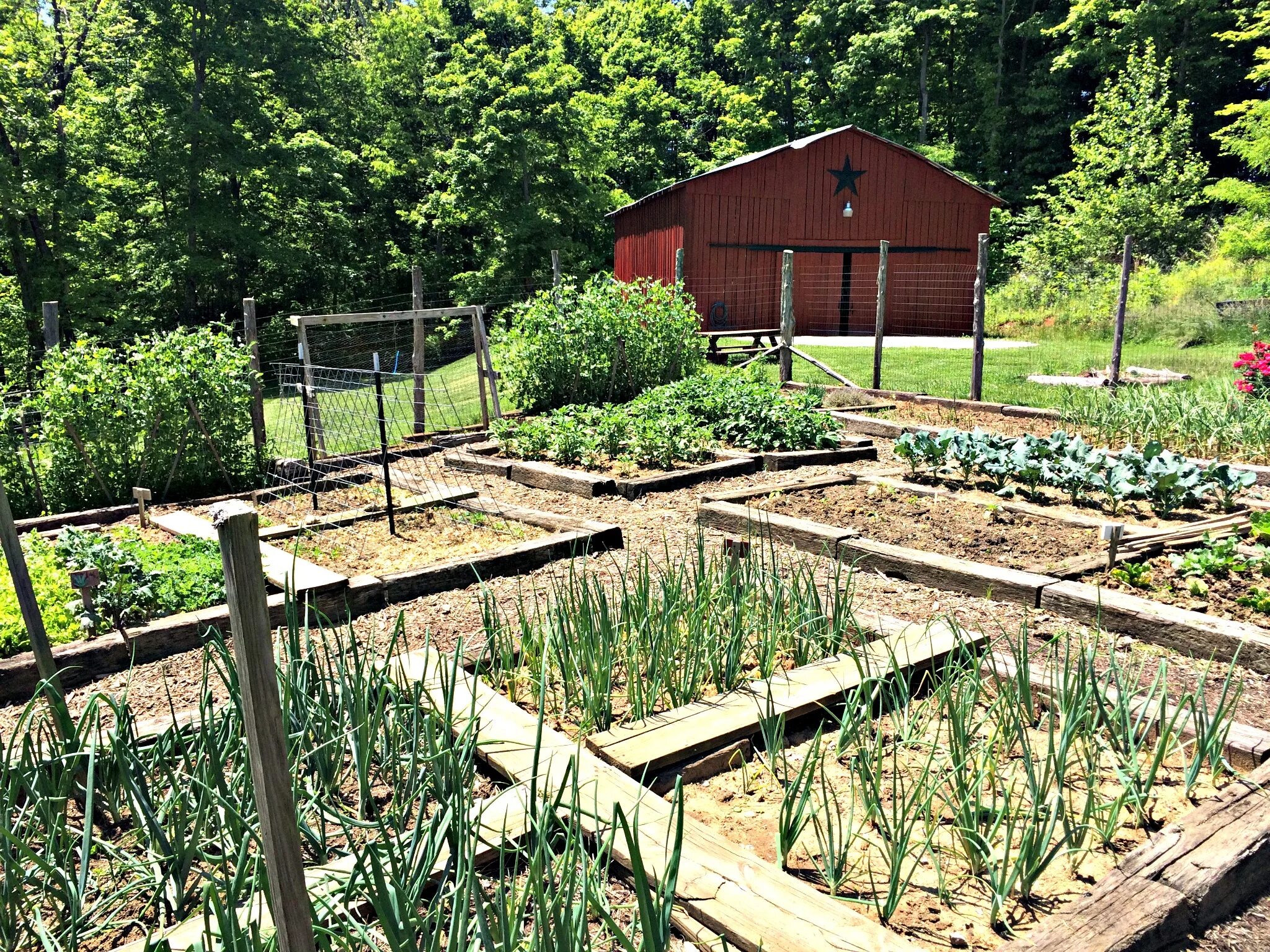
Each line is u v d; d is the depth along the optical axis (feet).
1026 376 46.55
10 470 27.25
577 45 155.53
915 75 139.54
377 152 121.70
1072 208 105.50
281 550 20.56
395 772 10.28
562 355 39.73
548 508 25.48
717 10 164.86
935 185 83.56
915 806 9.55
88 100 92.27
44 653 9.62
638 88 141.18
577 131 113.39
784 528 21.07
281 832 5.45
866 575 19.02
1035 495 23.73
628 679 12.69
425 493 27.04
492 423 34.83
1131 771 10.23
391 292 125.18
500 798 10.21
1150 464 22.74
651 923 6.92
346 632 16.46
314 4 123.75
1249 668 14.16
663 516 24.17
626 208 83.92
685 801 10.85
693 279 75.56
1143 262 87.35
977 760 11.09
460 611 17.37
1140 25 114.21
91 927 8.64
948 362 53.26
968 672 12.03
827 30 142.10
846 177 80.12
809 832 10.14
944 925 8.63
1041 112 128.16
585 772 10.79
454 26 153.07
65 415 27.14
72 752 9.59
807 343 67.56
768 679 11.55
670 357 41.37
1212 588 16.97
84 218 88.79
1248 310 59.62
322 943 7.17
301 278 107.55
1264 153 79.51
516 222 108.68
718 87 146.10
